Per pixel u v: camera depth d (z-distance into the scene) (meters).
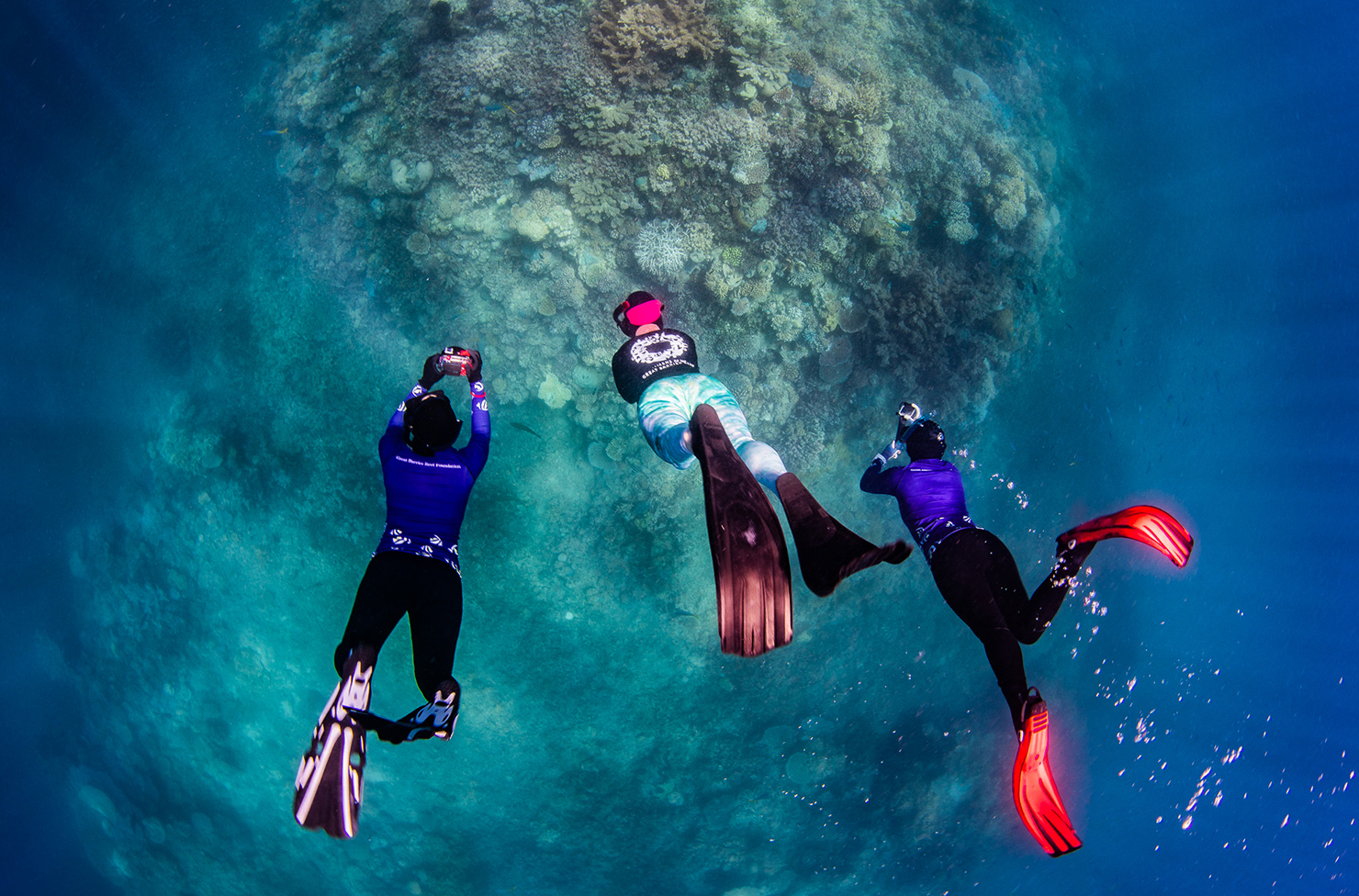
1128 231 11.70
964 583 3.47
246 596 10.41
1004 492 10.11
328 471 9.61
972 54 10.88
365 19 9.95
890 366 9.42
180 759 11.80
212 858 12.14
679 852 9.90
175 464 10.46
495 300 8.86
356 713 2.54
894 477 3.99
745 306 8.67
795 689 9.65
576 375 8.79
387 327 9.27
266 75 10.70
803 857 9.88
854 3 10.13
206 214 10.70
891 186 9.22
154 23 11.20
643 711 9.62
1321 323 12.80
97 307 11.55
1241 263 12.67
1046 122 11.11
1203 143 12.64
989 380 9.89
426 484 3.34
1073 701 10.69
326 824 2.32
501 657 9.47
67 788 13.67
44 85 11.54
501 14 9.05
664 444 3.14
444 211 8.80
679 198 8.59
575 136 8.54
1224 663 12.09
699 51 8.66
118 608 11.59
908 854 10.02
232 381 10.17
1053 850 2.83
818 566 2.17
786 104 8.78
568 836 10.07
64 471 12.27
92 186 11.65
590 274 8.59
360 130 9.36
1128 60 12.52
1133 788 11.05
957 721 10.01
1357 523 13.05
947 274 9.55
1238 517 12.47
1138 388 11.49
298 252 9.80
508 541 9.17
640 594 9.34
